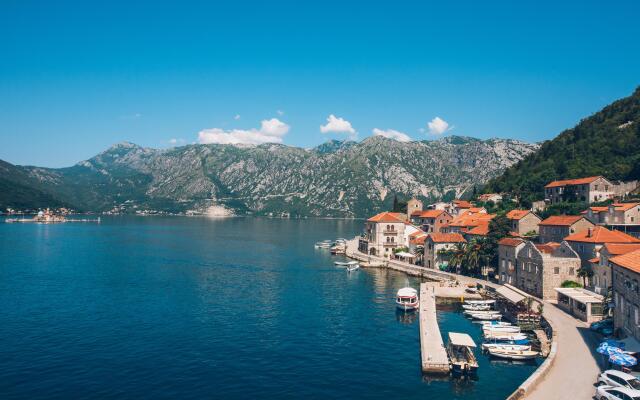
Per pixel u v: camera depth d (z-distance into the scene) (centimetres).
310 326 7962
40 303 9319
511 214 15200
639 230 11906
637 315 5528
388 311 9131
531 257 9712
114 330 7531
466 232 14400
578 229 11400
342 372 5903
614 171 17675
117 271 13675
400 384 5547
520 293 9012
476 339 7288
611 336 6384
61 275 12756
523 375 5841
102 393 5200
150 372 5806
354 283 12381
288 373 5847
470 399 5141
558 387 4747
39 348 6619
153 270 14000
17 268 13912
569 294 8050
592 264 9088
